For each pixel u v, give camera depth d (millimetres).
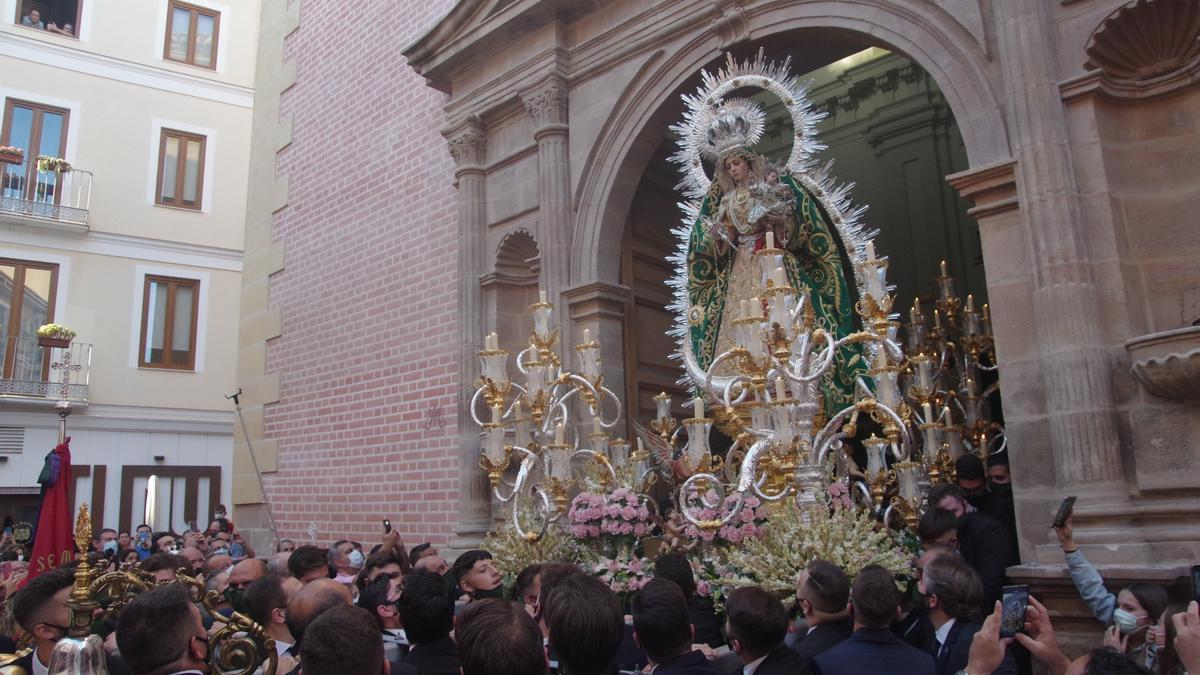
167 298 21016
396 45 11875
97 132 20484
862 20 6902
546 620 2959
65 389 18266
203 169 21812
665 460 7637
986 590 5039
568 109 9078
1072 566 4535
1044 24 5738
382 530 10633
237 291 21859
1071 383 5227
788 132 12812
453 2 11070
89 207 20109
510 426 6973
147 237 20812
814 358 5930
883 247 11727
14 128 19516
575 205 8805
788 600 4906
